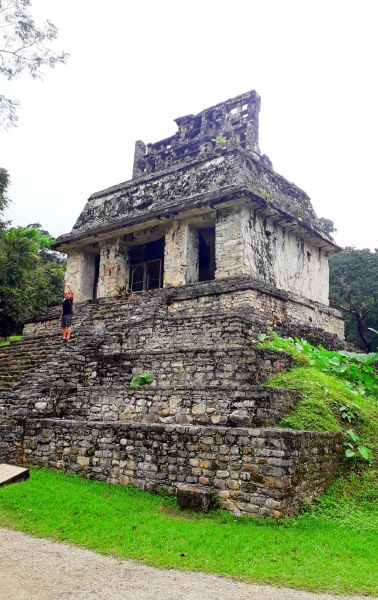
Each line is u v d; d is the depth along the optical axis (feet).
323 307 50.49
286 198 51.62
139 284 56.24
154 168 60.64
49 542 17.61
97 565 15.53
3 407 32.27
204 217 46.01
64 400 31.50
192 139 59.26
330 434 24.22
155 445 23.36
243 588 14.01
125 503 21.35
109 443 25.05
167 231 48.26
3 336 81.76
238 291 37.52
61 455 26.99
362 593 13.96
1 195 75.92
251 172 47.62
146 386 27.81
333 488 22.97
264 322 37.76
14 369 40.65
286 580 14.61
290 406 25.86
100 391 29.48
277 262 47.09
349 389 30.91
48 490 23.06
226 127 57.36
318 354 33.71
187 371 28.55
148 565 15.58
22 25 42.96
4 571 14.96
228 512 20.30
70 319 41.22
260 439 20.34
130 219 49.08
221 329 33.76
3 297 76.07
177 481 22.24
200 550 16.63
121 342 37.35
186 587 13.97
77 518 19.72
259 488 19.88
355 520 20.27
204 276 56.95
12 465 26.68
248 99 56.75
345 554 16.79
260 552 16.57
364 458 24.80
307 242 53.21
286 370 30.76
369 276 91.04
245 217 43.65
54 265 97.04
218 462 21.24
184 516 20.24
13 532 18.61
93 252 58.18
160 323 36.81
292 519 19.48
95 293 58.49
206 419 24.98
